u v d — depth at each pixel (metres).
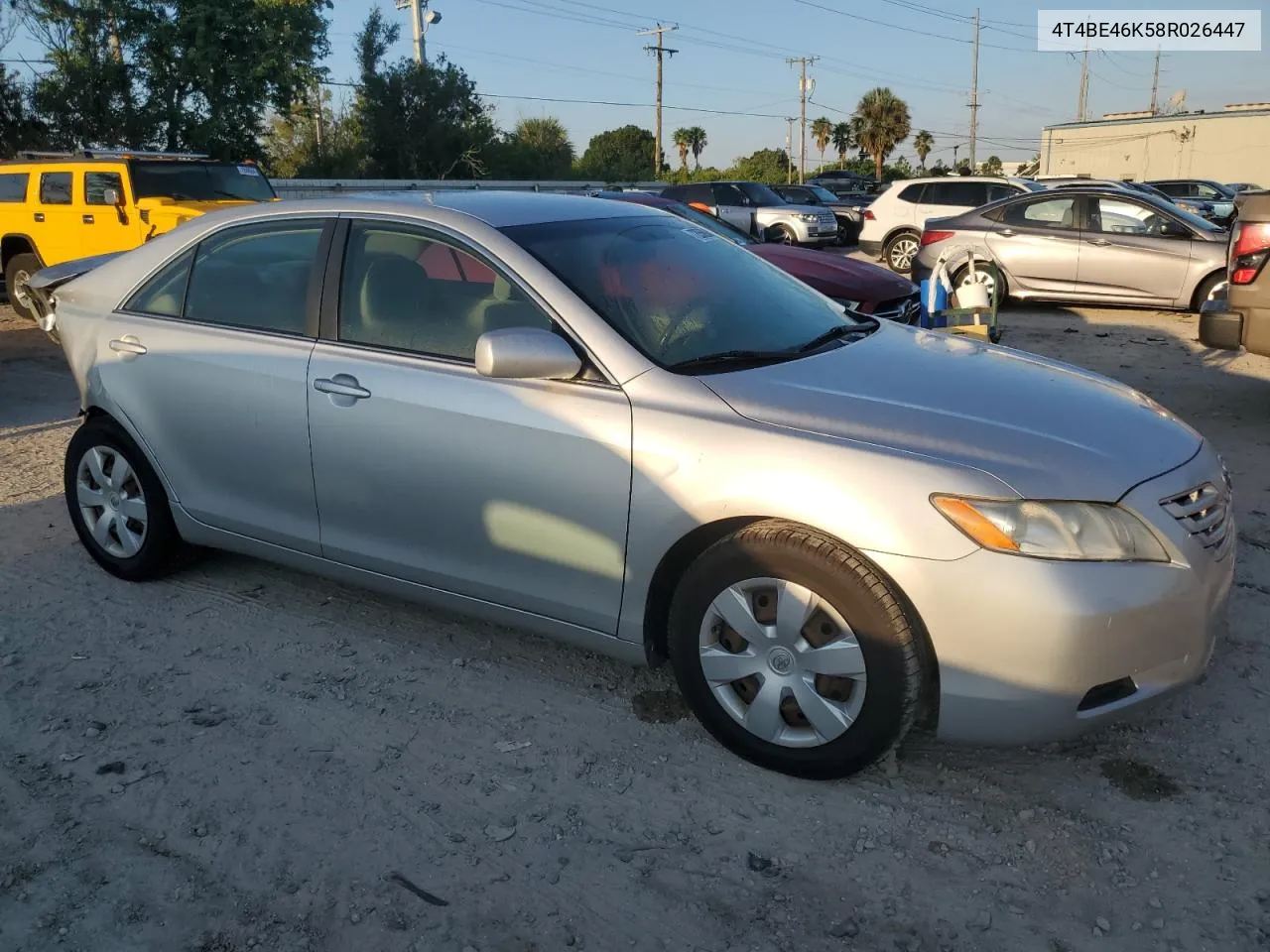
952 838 2.69
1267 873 2.54
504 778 2.98
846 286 7.54
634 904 2.49
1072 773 2.96
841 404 2.90
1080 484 2.62
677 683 3.36
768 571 2.79
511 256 3.28
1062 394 3.12
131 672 3.60
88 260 6.33
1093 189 11.69
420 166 34.78
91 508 4.38
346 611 4.07
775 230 21.31
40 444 6.64
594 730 3.22
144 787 2.95
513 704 3.38
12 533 4.96
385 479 3.42
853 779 2.94
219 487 3.92
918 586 2.59
